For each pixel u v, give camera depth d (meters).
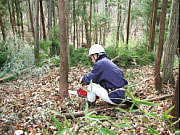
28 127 2.75
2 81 4.87
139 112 3.01
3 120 2.92
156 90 4.11
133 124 2.68
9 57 5.82
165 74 4.70
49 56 7.28
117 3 14.36
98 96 3.41
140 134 2.46
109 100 3.06
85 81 3.16
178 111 2.54
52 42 7.67
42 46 7.23
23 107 3.35
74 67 6.36
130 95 1.63
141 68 6.54
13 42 6.68
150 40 8.17
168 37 4.55
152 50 8.11
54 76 5.31
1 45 6.43
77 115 3.00
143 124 2.65
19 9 10.41
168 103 3.31
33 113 3.09
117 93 2.98
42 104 3.44
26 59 6.02
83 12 14.55
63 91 3.72
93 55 3.26
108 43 10.41
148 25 13.27
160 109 3.07
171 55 4.56
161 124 2.63
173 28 4.44
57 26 8.01
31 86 4.53
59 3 3.30
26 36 15.53
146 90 4.14
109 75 3.02
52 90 4.20
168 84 4.42
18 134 2.53
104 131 1.42
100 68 3.03
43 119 2.89
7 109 3.24
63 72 3.63
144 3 13.13
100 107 3.25
